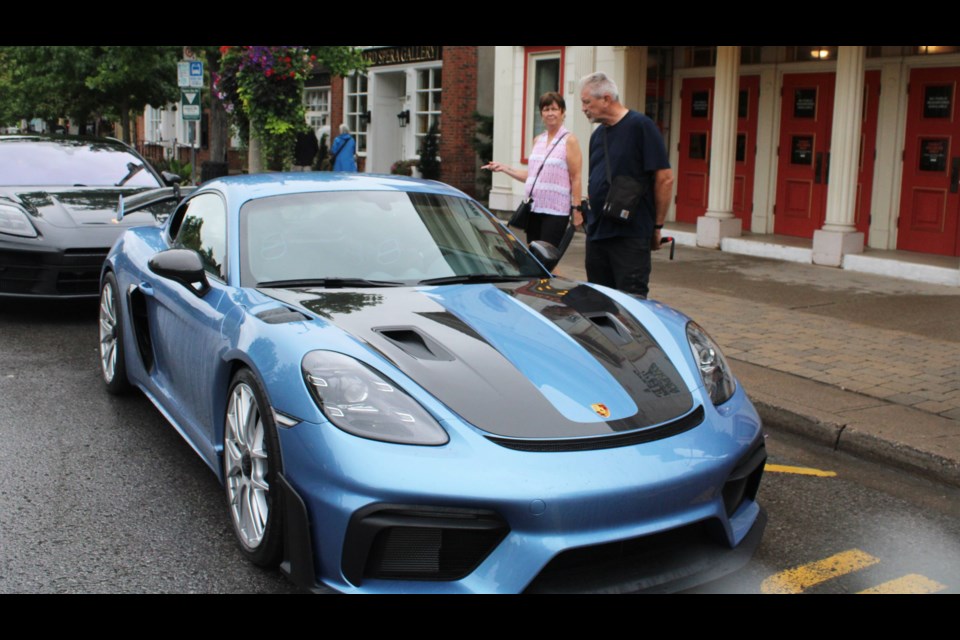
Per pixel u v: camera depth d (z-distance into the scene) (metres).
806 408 5.28
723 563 3.09
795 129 12.00
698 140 13.46
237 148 25.95
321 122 25.11
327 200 4.34
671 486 2.90
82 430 4.90
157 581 3.25
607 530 2.82
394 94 22.31
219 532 3.67
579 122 13.98
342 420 2.87
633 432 3.00
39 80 21.25
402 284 3.94
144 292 4.71
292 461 2.94
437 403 2.92
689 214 13.76
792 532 3.89
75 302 8.45
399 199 4.48
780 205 12.30
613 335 3.57
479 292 3.88
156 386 4.64
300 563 2.92
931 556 3.67
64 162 8.60
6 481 4.17
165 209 7.86
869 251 10.80
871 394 5.58
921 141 10.52
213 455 3.70
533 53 14.93
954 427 4.96
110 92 20.50
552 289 4.08
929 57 10.32
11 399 5.43
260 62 11.91
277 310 3.45
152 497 4.02
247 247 3.98
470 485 2.72
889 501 4.28
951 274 9.47
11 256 7.15
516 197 15.62
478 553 2.79
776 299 8.70
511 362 3.19
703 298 8.72
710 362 3.57
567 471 2.79
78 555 3.44
